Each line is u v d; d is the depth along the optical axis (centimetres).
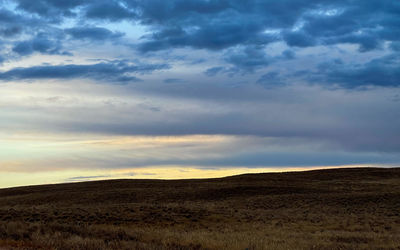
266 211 4781
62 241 1880
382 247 2178
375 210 4928
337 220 3853
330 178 10381
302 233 2867
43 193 8350
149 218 3575
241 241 2216
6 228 2222
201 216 3838
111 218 3447
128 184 9406
